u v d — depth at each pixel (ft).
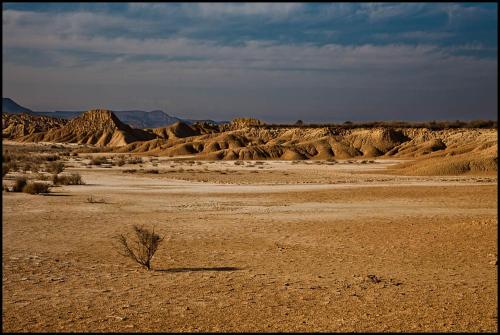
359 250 48.14
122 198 96.94
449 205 86.99
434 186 124.67
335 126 563.48
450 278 37.35
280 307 30.27
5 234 55.77
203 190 115.96
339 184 136.56
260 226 62.80
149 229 60.08
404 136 454.40
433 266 41.34
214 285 35.29
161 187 125.39
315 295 32.78
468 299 31.89
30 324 27.22
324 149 406.41
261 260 43.86
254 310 29.68
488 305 30.60
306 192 110.11
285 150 391.24
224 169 236.84
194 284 35.58
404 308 30.04
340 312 29.30
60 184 129.59
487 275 38.24
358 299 31.89
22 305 30.66
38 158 287.48
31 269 39.93
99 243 51.42
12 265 41.16
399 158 377.09
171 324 27.25
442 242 50.90
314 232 58.44
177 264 42.32
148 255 41.06
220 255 46.01
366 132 451.94
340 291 33.71
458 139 404.16
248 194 106.63
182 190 115.96
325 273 38.99
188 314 28.94
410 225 63.05
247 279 36.99
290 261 43.42
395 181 152.46
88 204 85.71
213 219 69.00
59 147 596.70
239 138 474.90
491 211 78.23
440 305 30.60
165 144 490.08
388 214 74.43
